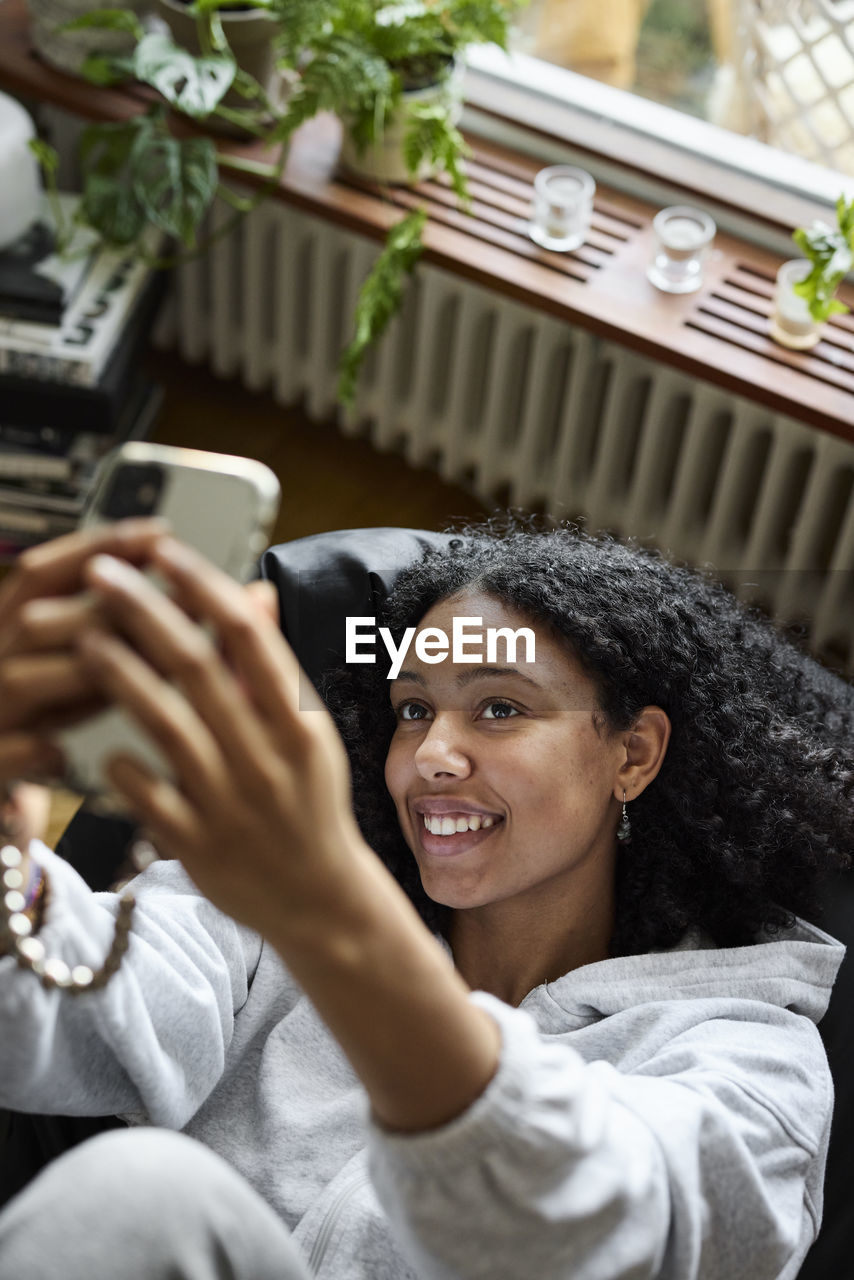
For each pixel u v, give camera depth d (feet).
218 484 2.07
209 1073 3.81
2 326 6.82
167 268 7.76
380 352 8.00
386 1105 2.27
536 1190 2.44
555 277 7.00
